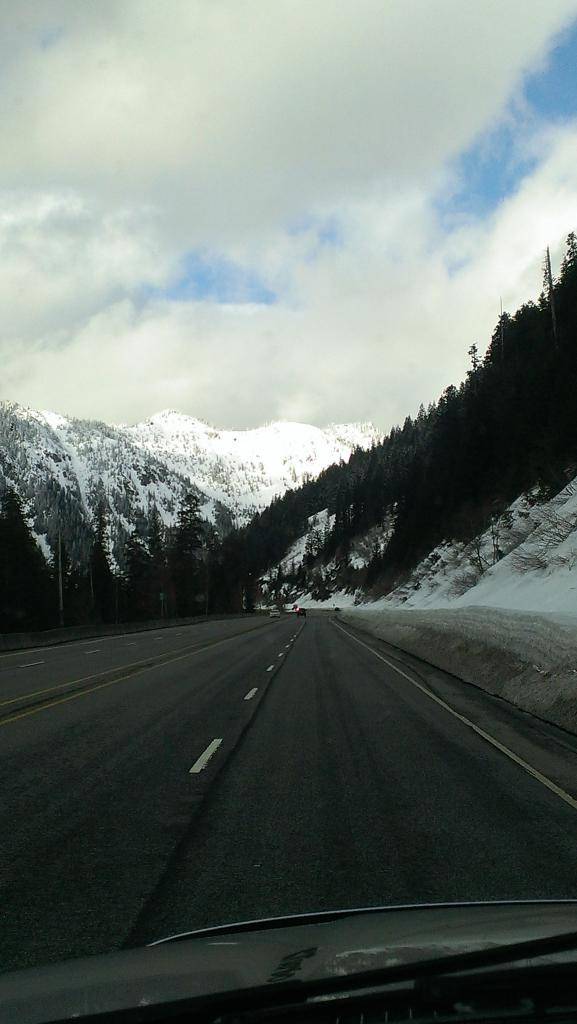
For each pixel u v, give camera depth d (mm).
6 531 76875
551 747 10656
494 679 16781
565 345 67312
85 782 8914
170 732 12180
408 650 29828
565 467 51625
